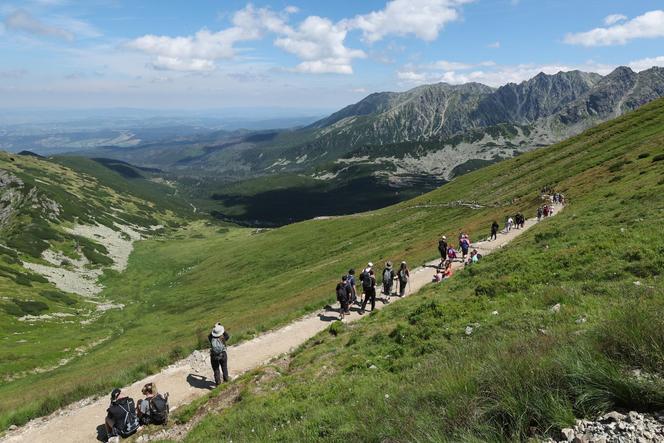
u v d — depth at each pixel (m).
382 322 22.19
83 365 61.72
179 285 135.00
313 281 76.81
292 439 10.30
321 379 15.65
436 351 13.77
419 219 110.88
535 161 122.00
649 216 23.19
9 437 16.81
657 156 51.25
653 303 9.20
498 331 12.84
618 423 5.39
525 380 6.80
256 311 59.81
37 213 196.88
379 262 66.69
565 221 34.47
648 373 5.97
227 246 189.25
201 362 22.47
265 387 16.50
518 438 5.78
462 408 7.07
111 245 198.38
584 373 6.23
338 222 149.88
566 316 11.99
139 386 20.22
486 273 23.92
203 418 15.70
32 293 116.69
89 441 15.66
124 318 103.25
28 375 63.34
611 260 17.06
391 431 7.78
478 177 137.62
